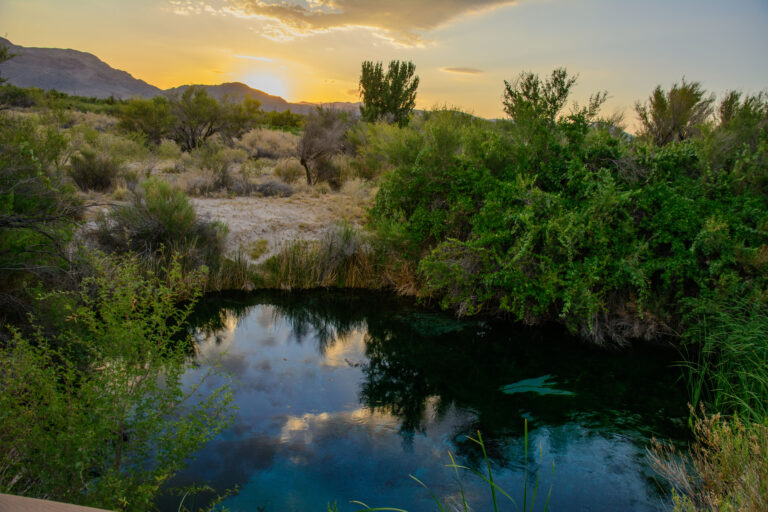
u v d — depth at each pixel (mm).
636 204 6879
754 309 5516
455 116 9578
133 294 2865
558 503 3365
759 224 6352
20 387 2352
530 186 7293
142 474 2531
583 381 5449
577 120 7367
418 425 4426
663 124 9117
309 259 9203
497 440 4199
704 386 5297
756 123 7887
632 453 4004
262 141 21766
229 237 9664
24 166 4746
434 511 3232
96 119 22734
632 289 6793
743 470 2732
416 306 8227
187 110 20312
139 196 8820
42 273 4723
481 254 7105
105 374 2570
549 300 6668
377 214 9172
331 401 4844
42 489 2334
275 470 3641
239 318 7352
